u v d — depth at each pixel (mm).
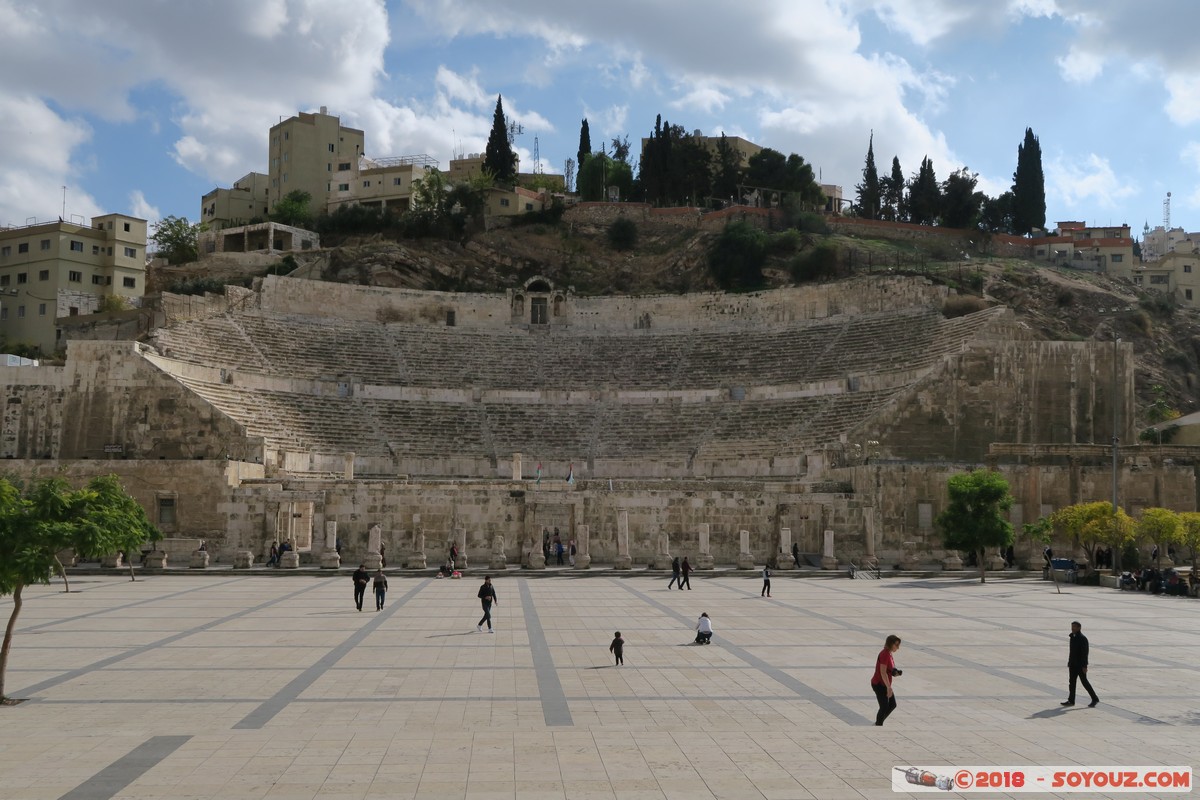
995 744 19453
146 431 67688
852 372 82188
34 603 41156
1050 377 71500
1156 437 78500
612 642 28828
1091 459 65125
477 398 85625
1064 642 31797
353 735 19781
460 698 23172
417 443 76750
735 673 26297
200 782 16703
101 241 102562
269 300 89688
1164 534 50688
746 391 85000
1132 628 35219
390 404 81625
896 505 63562
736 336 94375
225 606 40312
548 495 62812
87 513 25234
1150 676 26266
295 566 56750
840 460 68438
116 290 101750
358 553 61500
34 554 22953
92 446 67750
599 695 23578
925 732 20328
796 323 94062
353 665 27156
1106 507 53688
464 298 97750
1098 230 139375
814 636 32844
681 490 63719
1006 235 125312
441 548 62000
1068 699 23156
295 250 118562
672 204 141375
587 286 118938
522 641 31547
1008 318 75875
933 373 71625
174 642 30828
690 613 39062
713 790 16453
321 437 74188
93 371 68375
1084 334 98188
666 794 16234
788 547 59938
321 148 147250
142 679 25109
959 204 134000
